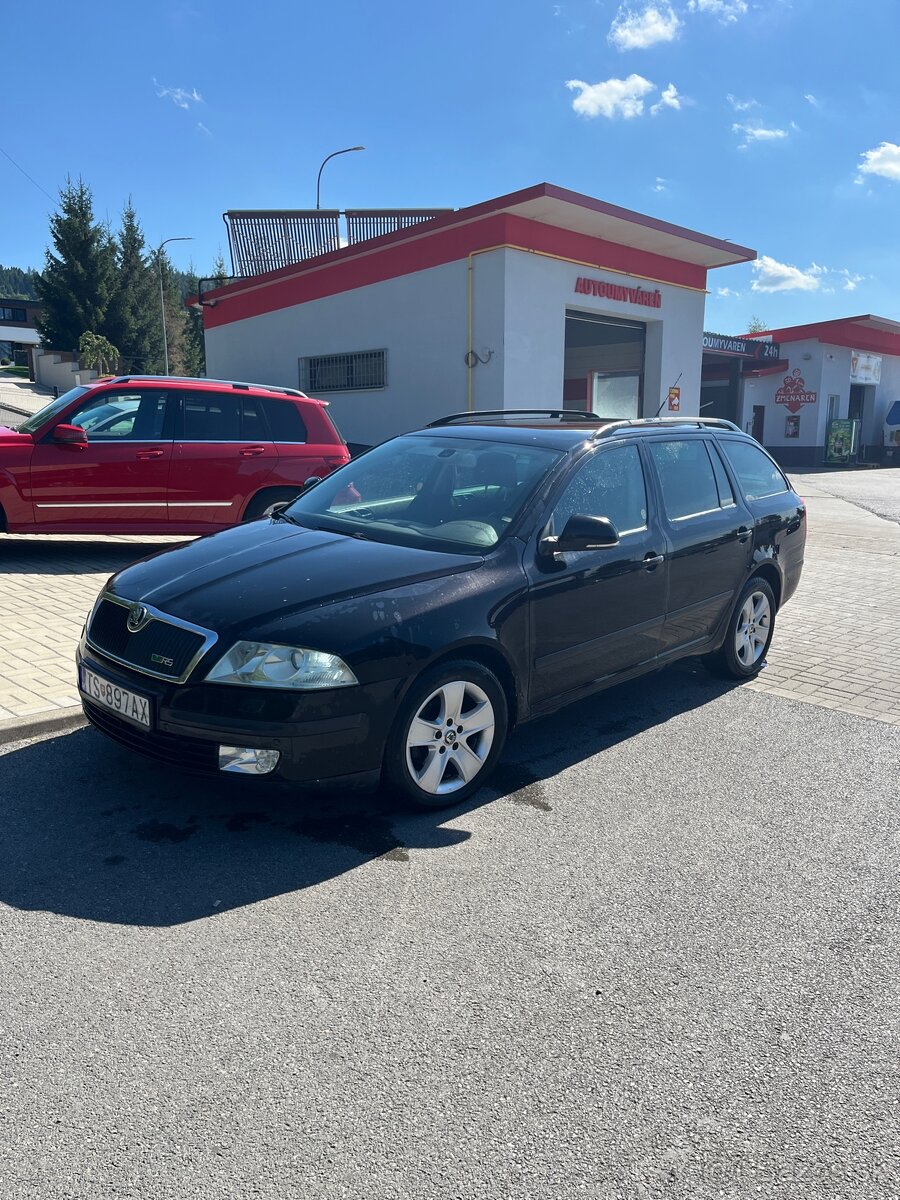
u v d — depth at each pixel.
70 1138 2.10
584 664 4.48
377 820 3.78
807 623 7.79
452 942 2.95
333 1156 2.07
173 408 8.62
